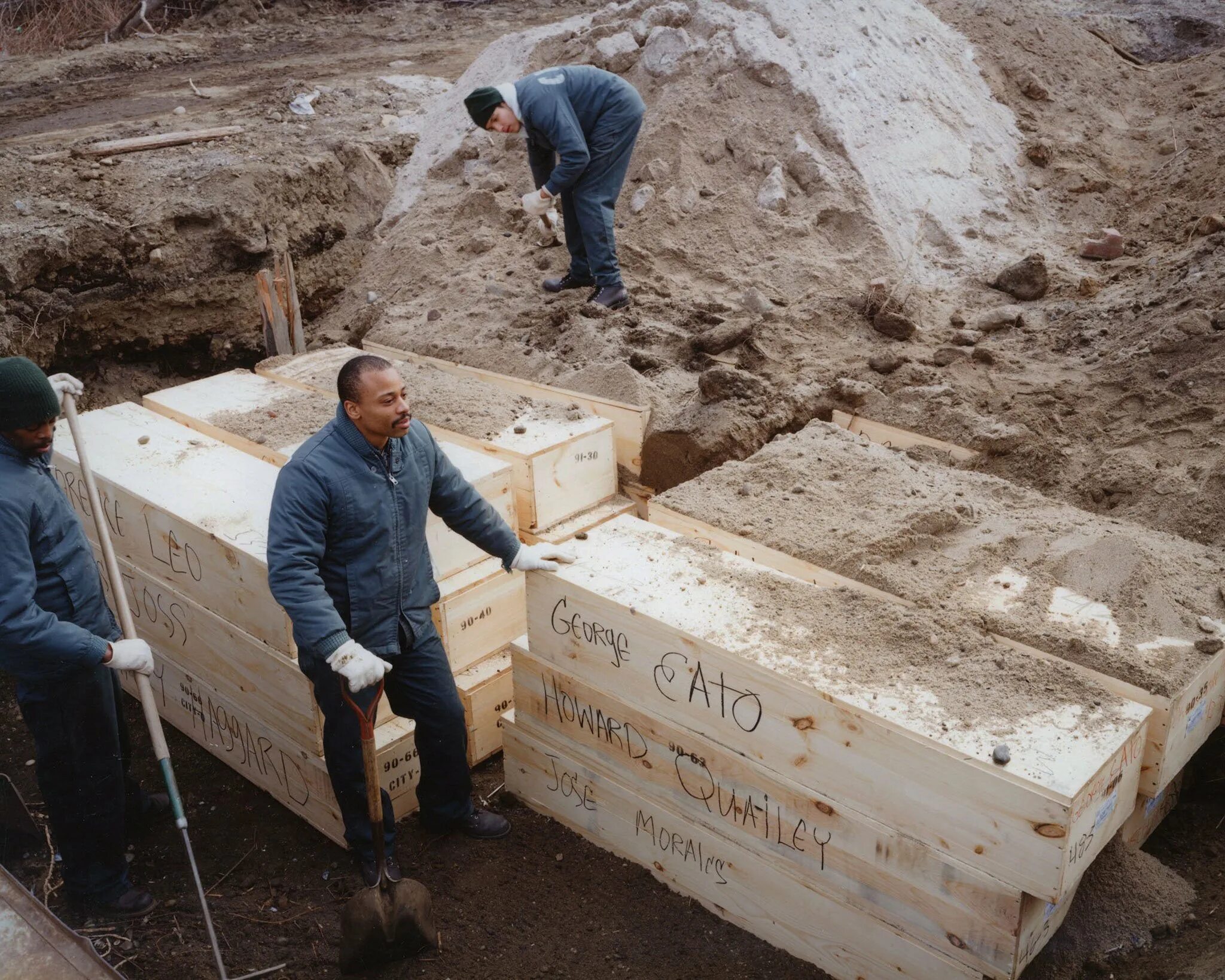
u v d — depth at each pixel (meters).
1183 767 3.78
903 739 2.95
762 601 3.58
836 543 4.01
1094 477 5.16
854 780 3.13
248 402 5.52
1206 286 6.04
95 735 3.68
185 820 3.62
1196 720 3.40
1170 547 4.13
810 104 7.70
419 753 4.04
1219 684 3.48
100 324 7.11
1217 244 6.46
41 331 6.85
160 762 3.64
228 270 7.54
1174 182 7.84
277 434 5.09
